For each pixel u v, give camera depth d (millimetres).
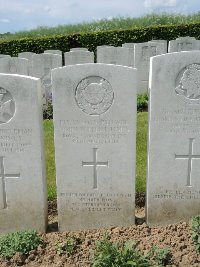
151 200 1748
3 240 1581
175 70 1571
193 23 6176
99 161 1681
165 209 1762
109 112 1614
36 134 1622
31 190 1703
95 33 6430
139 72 4254
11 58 3744
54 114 1619
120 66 1561
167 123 1638
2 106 1594
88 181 1711
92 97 1595
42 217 1741
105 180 1708
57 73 1572
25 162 1665
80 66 1562
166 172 1706
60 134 1646
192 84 1586
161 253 1457
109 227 1746
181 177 1716
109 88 1585
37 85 1573
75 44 6527
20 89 1565
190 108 1616
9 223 1762
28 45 6527
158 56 1561
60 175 1701
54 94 1595
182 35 6234
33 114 1596
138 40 6363
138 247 1544
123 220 1766
